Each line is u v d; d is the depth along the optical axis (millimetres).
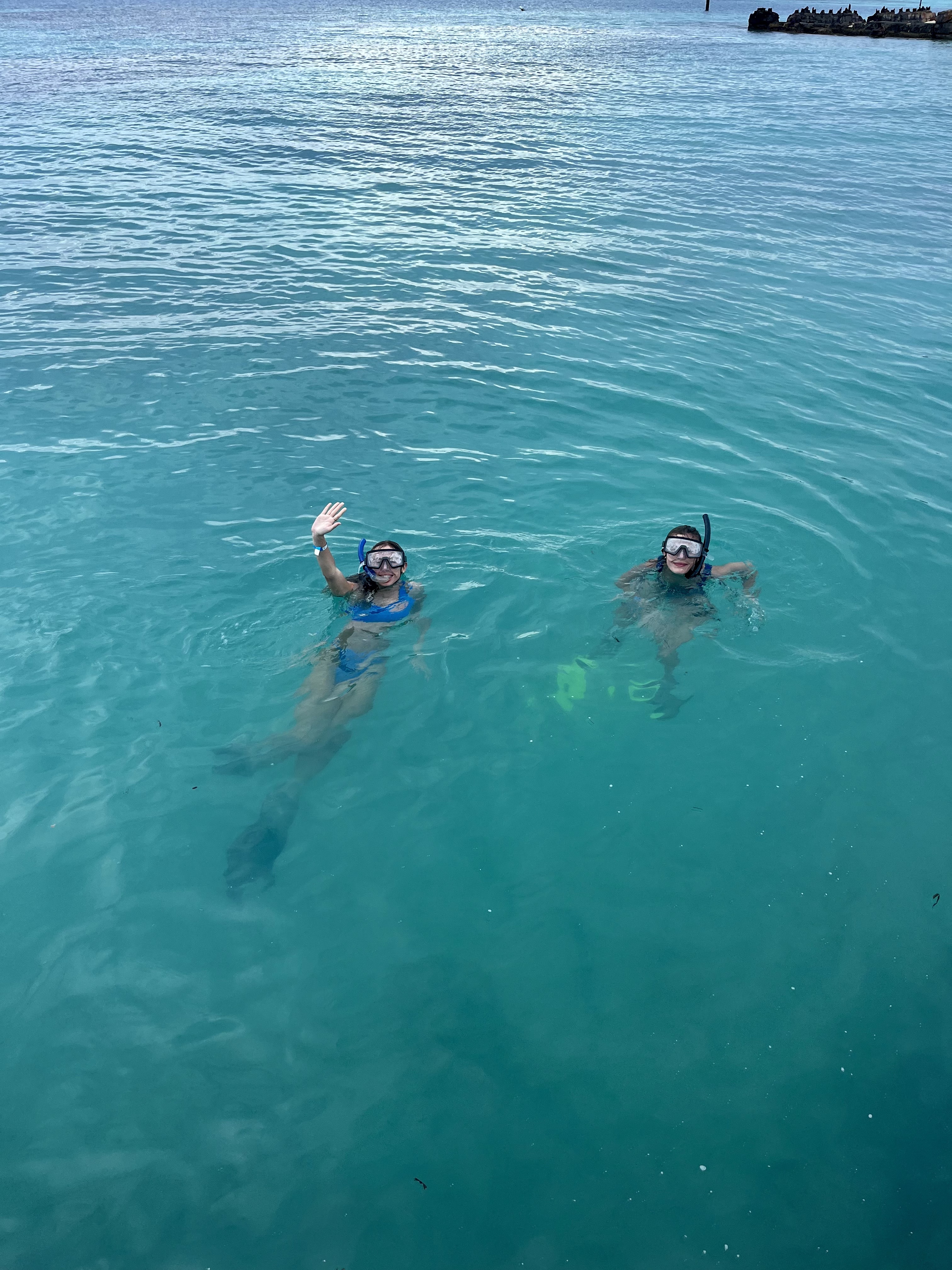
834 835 3064
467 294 7477
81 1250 2119
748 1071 2469
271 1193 2225
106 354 6234
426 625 3850
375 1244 2146
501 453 5133
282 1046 2488
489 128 14656
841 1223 2201
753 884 2914
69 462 4926
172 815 3066
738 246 8891
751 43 30641
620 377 6078
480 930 2768
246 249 8523
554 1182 2256
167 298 7273
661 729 3412
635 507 4648
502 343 6555
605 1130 2348
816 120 15930
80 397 5641
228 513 4539
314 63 22688
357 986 2623
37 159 11914
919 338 6859
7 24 32281
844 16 34969
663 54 26500
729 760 3301
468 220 9523
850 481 4938
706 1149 2320
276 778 3189
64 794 3115
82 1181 2234
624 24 39781
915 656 3754
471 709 3469
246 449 5105
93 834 2994
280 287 7578
